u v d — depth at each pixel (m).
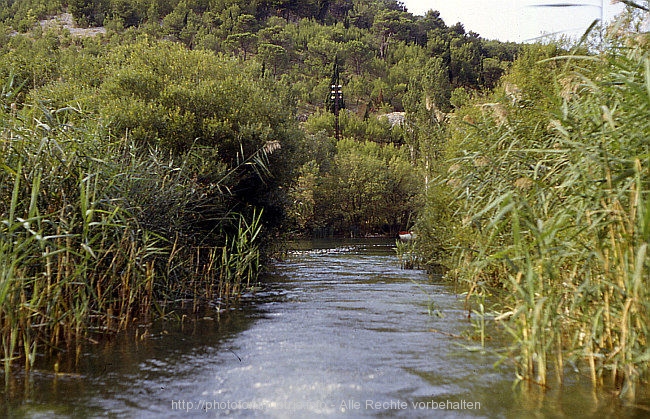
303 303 10.28
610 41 5.36
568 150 5.12
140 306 8.57
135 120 14.38
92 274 7.16
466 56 110.38
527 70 13.49
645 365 4.83
